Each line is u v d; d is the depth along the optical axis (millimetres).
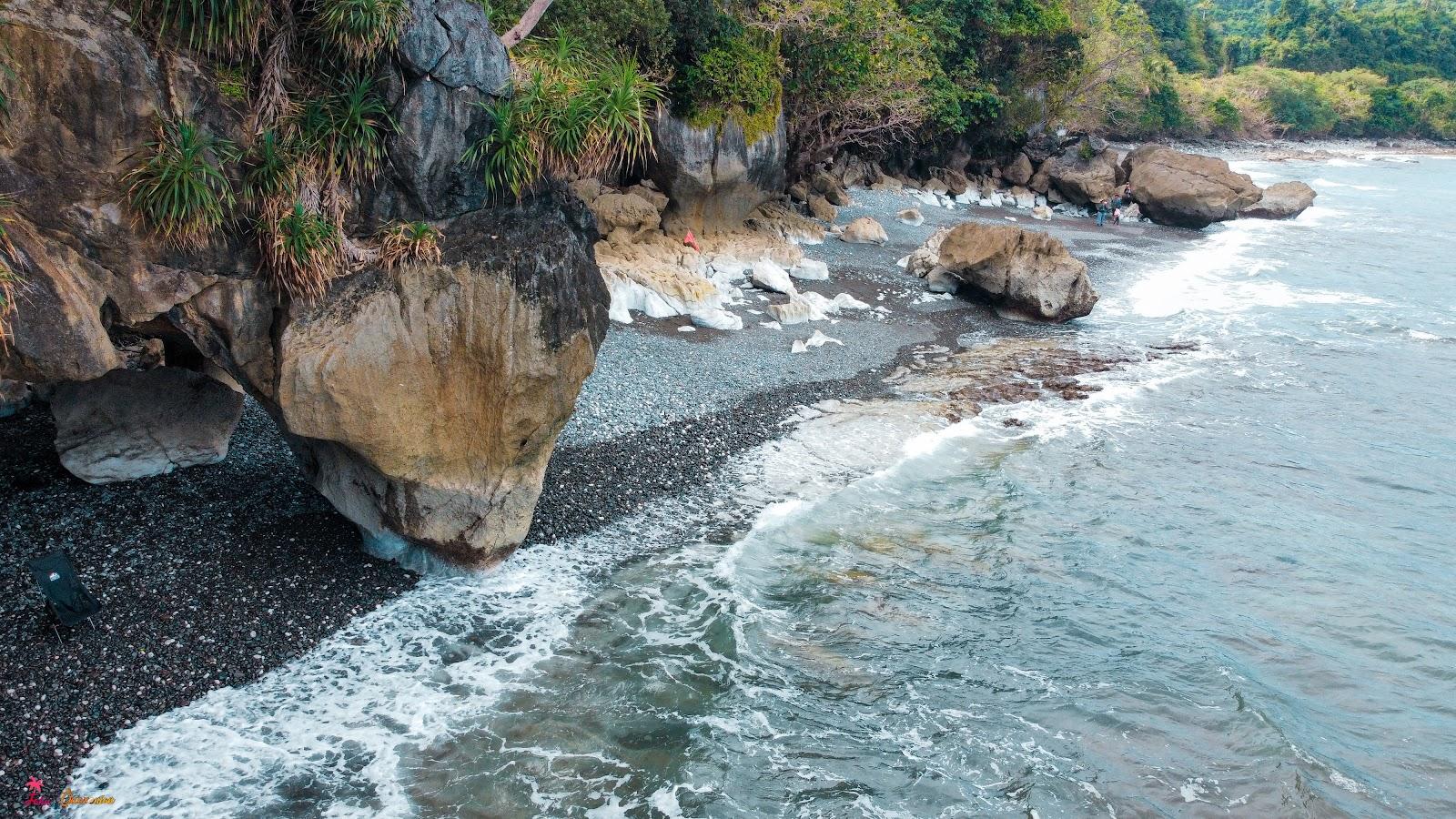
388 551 13398
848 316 28891
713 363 22875
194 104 9992
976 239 31469
